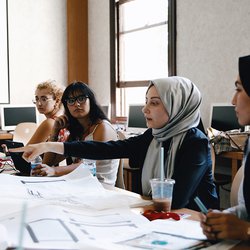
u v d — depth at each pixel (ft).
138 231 2.75
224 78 11.71
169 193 3.50
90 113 6.49
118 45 17.11
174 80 4.73
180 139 4.58
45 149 4.99
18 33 16.55
